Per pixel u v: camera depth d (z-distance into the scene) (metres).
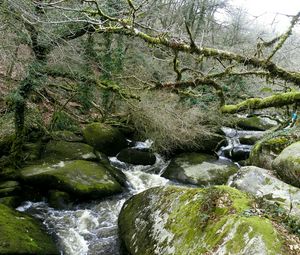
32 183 8.34
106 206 8.37
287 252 4.09
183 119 11.91
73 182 8.40
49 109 12.12
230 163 11.85
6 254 5.52
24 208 7.88
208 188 5.77
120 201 8.67
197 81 6.88
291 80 5.67
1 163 8.71
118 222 7.23
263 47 5.96
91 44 11.23
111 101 12.91
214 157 12.20
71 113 12.57
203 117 13.17
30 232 6.37
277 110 11.82
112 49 12.12
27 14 7.43
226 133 14.36
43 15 8.75
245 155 12.30
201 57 6.37
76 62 10.73
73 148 10.26
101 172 9.27
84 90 11.13
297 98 5.61
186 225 5.37
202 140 12.63
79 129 12.02
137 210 6.76
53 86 11.16
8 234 5.90
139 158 11.55
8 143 9.26
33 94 10.73
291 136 9.91
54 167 8.88
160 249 5.36
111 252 6.57
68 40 9.92
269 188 7.00
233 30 18.09
